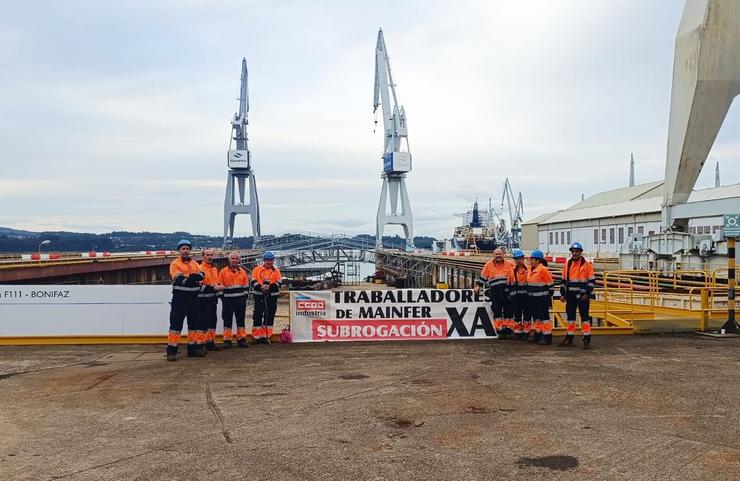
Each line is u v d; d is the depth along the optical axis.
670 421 6.46
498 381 8.45
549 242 65.00
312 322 12.37
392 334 12.43
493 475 5.00
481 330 12.55
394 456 5.46
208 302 11.48
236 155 98.38
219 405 7.31
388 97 97.38
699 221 34.34
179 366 9.89
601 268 32.03
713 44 18.72
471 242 96.62
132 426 6.47
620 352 10.77
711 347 11.23
